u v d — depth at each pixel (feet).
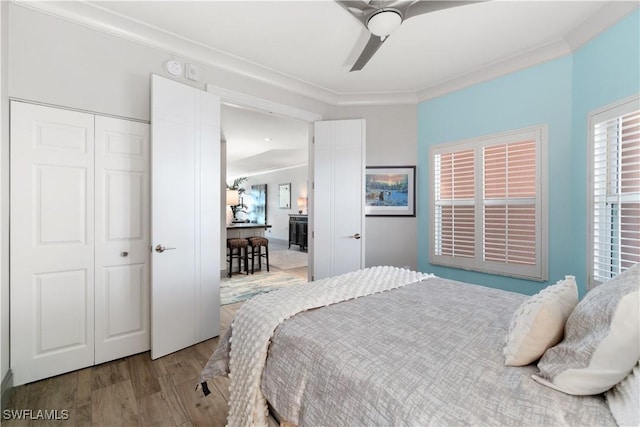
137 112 8.05
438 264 11.89
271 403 4.15
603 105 7.41
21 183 6.48
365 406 3.02
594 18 7.40
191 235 8.71
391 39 8.51
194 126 8.76
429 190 12.20
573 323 3.20
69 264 7.08
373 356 3.54
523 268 9.66
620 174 6.98
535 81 9.31
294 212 31.50
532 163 9.43
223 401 6.15
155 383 6.76
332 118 12.75
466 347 3.75
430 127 12.12
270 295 5.71
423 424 2.56
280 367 4.15
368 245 12.94
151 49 8.28
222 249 17.35
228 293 14.10
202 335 9.04
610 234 7.31
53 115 6.86
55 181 6.89
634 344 2.54
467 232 11.09
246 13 7.38
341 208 12.02
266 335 4.47
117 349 7.79
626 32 6.72
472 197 10.94
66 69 7.02
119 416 5.65
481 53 9.30
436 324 4.48
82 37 7.23
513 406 2.67
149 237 8.27
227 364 5.34
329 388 3.43
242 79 10.12
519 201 9.73
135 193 8.04
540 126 9.20
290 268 19.95
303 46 8.91
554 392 2.84
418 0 5.38
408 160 12.61
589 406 2.64
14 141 6.40
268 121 15.16
